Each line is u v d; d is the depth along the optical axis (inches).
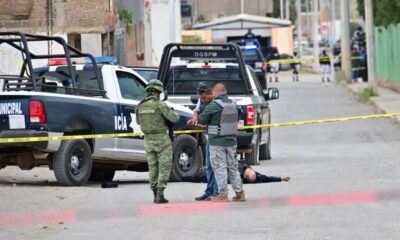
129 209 1708.9
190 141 2260.1
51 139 1990.7
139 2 5206.7
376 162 2583.7
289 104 5383.9
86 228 1502.2
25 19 3595.0
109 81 2164.1
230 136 1777.8
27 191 1972.2
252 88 2632.9
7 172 2437.3
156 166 1809.8
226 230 1457.9
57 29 3619.6
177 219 1576.0
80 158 2078.0
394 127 3885.3
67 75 2170.3
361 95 5575.8
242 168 2095.2
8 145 1995.6
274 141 3563.0
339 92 6437.0
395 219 1526.8
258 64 5118.1
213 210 1673.2
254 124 2508.6
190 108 2476.6
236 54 2556.6
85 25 3644.2
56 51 3523.6
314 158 2834.6
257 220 1547.7
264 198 1829.5
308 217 1567.4
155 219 1581.0
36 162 2086.6
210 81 2593.5
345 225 1481.3
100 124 2119.8
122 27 4429.1
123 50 4382.4
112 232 1459.2
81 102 2075.5
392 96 5433.1
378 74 7224.4
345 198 1793.8
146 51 4857.3
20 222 1572.3
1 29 3590.1
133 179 2409.0
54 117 2006.6
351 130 3868.1
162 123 1800.0
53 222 1568.7
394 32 6038.4
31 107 1972.2
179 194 1945.1
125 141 2182.6
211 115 1771.7
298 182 2110.0
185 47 2763.3
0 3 3582.7
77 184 2070.6
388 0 4675.2
